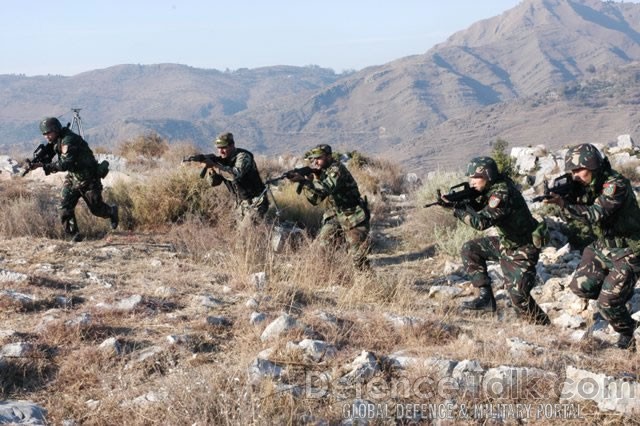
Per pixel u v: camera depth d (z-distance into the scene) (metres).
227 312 6.48
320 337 5.71
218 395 4.26
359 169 20.02
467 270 7.41
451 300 8.00
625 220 5.82
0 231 10.53
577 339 6.17
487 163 6.71
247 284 7.54
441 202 6.87
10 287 6.92
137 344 5.54
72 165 9.88
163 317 6.24
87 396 4.68
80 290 7.16
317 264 8.45
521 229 6.80
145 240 10.74
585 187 6.04
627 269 5.87
